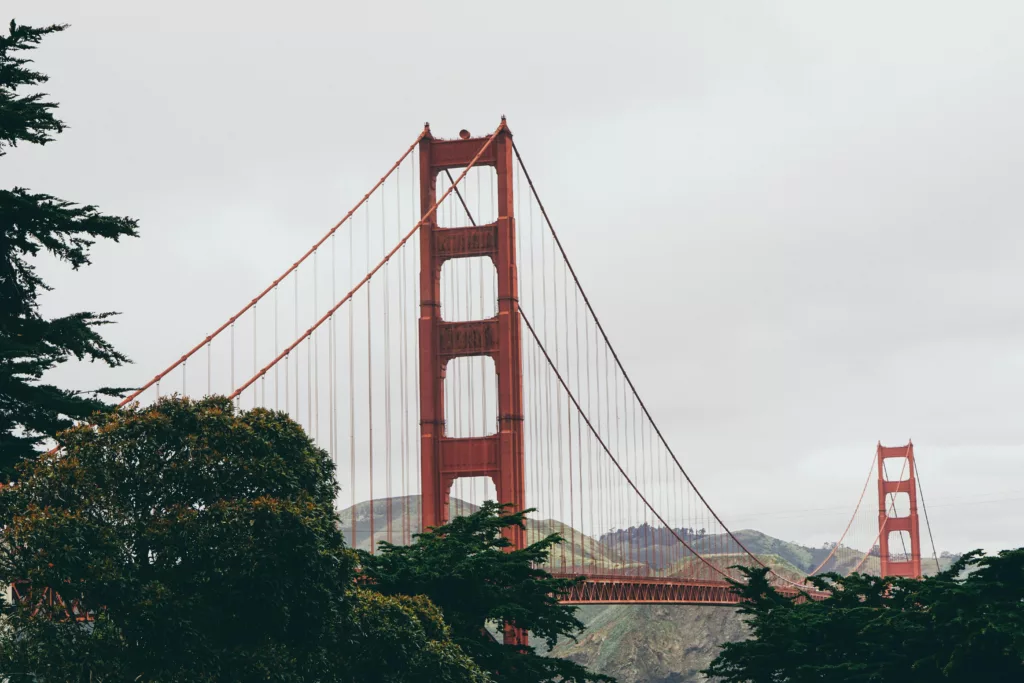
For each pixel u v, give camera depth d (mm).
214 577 48906
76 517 48125
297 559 49688
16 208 49938
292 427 55125
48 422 52844
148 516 50812
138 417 52156
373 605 57625
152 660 48031
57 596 50781
